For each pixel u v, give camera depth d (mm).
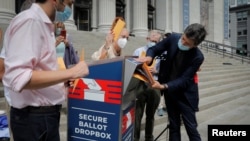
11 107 1720
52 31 1714
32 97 1642
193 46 2908
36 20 1545
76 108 2230
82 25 18688
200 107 7500
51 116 1720
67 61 3252
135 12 18766
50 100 1699
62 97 1812
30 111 1656
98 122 2156
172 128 3262
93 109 2168
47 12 1676
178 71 3072
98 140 2164
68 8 2059
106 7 16719
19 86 1431
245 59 20266
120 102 2080
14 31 1501
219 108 7992
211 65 14703
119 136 2094
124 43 3531
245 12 58750
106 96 2121
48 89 1688
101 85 2131
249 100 9414
